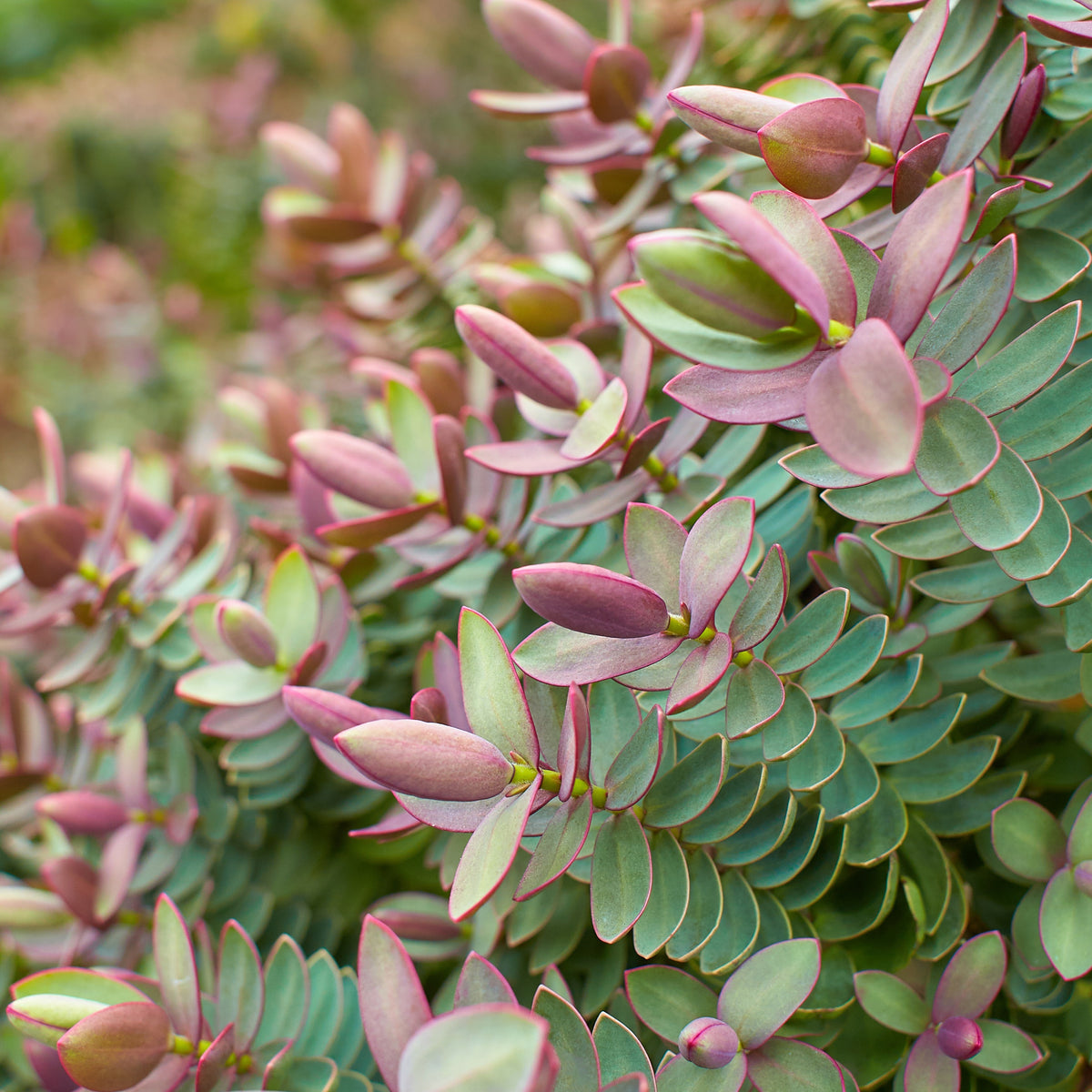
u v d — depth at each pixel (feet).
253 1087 0.78
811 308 0.65
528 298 0.90
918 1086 0.73
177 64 4.66
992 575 0.75
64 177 4.10
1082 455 0.75
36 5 5.82
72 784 0.96
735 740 0.75
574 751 0.68
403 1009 0.67
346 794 0.91
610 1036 0.72
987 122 0.75
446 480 0.82
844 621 0.73
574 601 0.69
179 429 2.51
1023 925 0.75
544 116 0.93
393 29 3.92
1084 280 0.79
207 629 0.88
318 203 1.28
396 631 0.93
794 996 0.71
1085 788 0.75
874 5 0.79
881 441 0.65
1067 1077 0.75
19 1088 0.94
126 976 0.79
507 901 0.80
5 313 2.88
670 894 0.73
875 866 0.78
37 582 0.90
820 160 0.72
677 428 0.81
